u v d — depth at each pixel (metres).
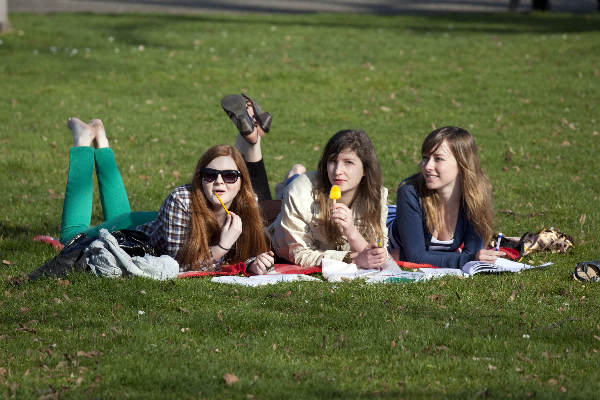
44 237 25.80
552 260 23.89
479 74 65.12
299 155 43.88
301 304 18.92
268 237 23.44
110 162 25.20
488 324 17.70
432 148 21.69
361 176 21.41
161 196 34.44
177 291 19.73
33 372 14.84
